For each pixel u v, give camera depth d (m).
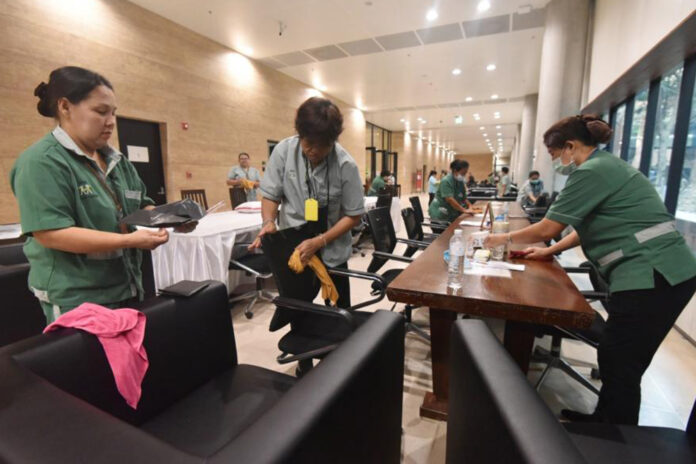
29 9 3.39
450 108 10.91
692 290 1.11
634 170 1.20
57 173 0.90
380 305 2.81
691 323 2.18
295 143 1.49
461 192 4.15
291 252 1.44
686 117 2.64
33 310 1.80
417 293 1.23
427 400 1.55
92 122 0.94
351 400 0.62
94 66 3.98
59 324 0.80
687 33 2.19
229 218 3.02
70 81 0.90
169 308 0.98
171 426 0.89
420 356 2.04
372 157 14.16
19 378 0.56
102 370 0.81
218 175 5.86
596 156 1.26
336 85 8.25
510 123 13.91
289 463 0.44
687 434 0.88
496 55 6.23
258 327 2.43
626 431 0.89
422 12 4.69
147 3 4.39
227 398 1.00
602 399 1.27
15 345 0.71
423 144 20.39
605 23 3.99
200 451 0.81
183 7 4.52
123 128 4.50
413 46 5.80
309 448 0.49
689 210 2.76
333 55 6.25
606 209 1.20
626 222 1.16
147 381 0.90
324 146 1.30
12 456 0.39
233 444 0.44
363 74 7.36
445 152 28.64
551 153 1.44
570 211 1.25
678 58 2.65
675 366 1.91
